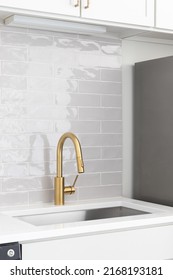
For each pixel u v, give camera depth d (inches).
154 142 101.7
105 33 102.5
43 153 96.7
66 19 85.2
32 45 94.9
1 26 91.4
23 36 93.8
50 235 71.4
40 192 96.7
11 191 93.4
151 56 111.3
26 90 94.4
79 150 90.0
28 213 89.2
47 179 97.4
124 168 107.6
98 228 75.4
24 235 69.4
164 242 82.4
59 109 98.3
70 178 100.0
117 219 80.1
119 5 89.3
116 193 106.0
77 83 100.3
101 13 87.4
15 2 79.4
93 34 100.7
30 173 95.3
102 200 101.1
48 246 71.1
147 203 97.3
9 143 92.9
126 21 90.2
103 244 75.8
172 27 95.9
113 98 105.0
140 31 98.9
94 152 102.8
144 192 104.7
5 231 70.6
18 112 93.7
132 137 108.7
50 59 97.0
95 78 102.6
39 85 95.8
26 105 94.5
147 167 103.8
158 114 100.5
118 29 98.6
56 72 97.7
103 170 104.1
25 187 94.9
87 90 101.6
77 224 75.9
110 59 104.4
